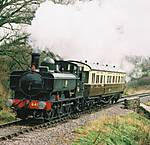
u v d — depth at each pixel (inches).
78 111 919.7
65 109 827.4
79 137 592.1
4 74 1015.0
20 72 749.3
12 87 751.1
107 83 1140.5
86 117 837.2
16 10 861.8
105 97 1189.7
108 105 1178.0
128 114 1003.9
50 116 748.0
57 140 561.9
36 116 732.0
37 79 732.7
